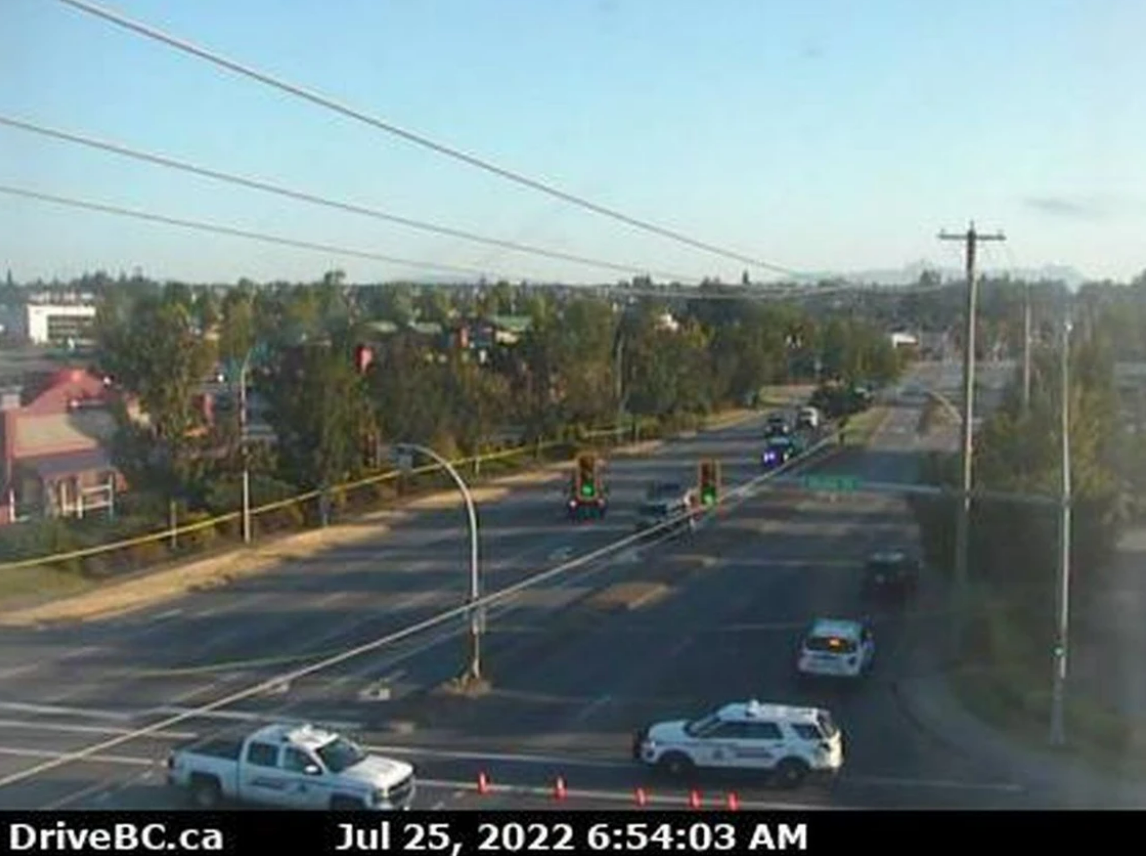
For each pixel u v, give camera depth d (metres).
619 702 38.34
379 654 44.56
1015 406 60.94
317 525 72.94
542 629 48.22
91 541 60.84
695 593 55.06
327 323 150.00
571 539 68.50
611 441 111.50
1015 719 36.22
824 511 78.94
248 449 71.50
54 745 34.00
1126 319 145.00
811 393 174.62
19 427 70.69
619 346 114.88
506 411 101.81
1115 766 32.12
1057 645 34.12
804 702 38.56
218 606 53.38
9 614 51.56
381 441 85.19
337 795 27.30
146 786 30.08
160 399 67.62
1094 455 51.66
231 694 39.44
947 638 46.47
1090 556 46.66
